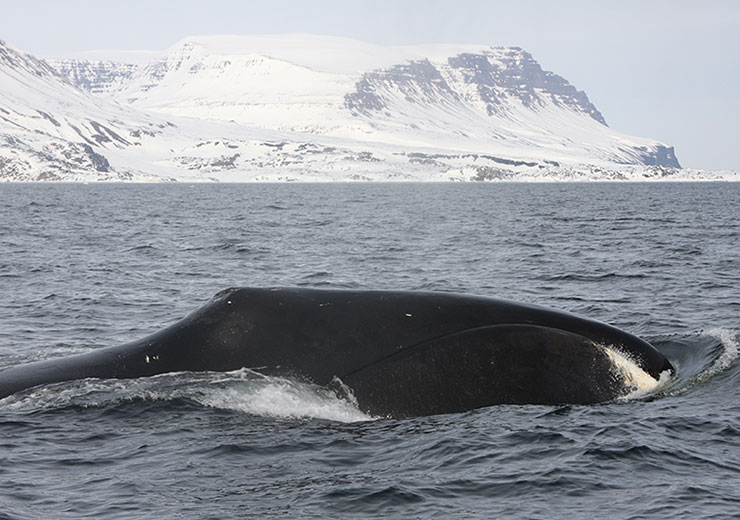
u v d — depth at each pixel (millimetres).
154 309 45219
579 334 21953
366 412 21141
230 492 18656
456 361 21125
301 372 21484
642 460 20078
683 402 23141
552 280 54906
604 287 51156
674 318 39906
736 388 24391
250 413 21922
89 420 22297
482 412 21031
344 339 21609
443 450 20250
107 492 18750
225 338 22328
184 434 21391
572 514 17656
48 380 23703
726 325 37969
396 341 21391
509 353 21328
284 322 22062
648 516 17422
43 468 20125
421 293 22438
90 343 36438
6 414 22750
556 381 21375
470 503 18234
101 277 58750
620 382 22188
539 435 20875
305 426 21344
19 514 17625
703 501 18109
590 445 20578
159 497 18453
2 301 47375
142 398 22703
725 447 20859
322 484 18906
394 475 19297
